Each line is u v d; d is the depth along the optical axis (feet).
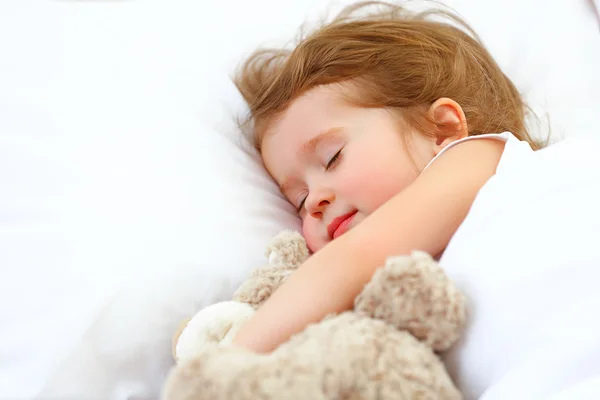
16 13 3.54
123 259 2.72
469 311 2.01
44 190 2.86
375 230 2.27
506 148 2.62
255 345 2.06
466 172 2.51
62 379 2.49
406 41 3.63
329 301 2.11
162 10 4.09
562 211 2.12
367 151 3.05
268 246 2.77
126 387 2.62
